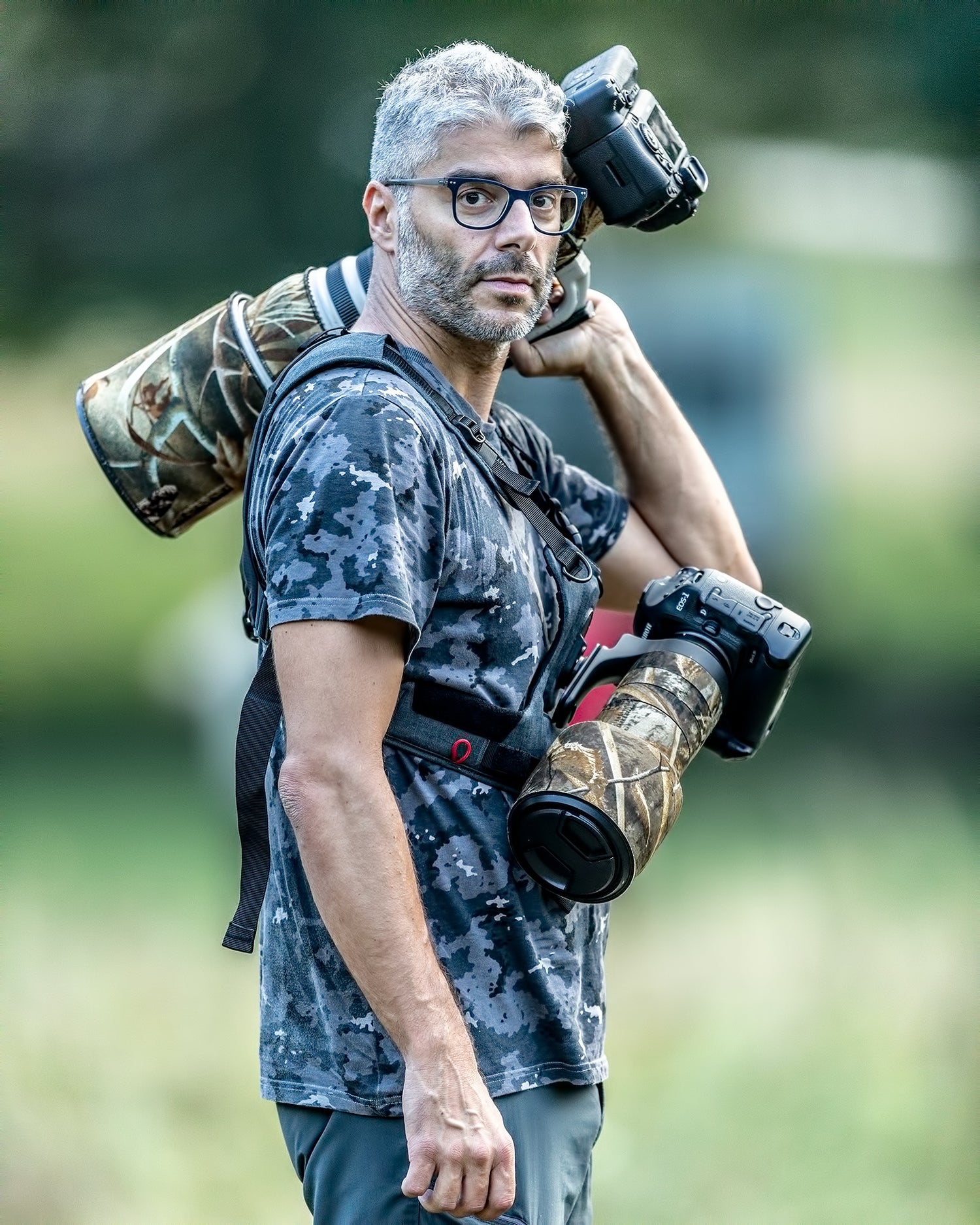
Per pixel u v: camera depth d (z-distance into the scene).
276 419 8.40
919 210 38.53
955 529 38.50
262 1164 15.41
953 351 37.97
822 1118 16.06
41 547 50.69
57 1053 17.27
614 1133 16.06
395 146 8.57
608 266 35.31
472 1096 7.64
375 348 8.44
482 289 8.45
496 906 8.36
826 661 37.62
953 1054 17.08
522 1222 8.22
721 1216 14.64
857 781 29.88
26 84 37.59
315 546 7.77
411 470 8.00
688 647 9.08
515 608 8.51
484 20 36.84
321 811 7.66
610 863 8.20
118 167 38.09
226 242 38.12
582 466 31.92
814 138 39.22
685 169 10.05
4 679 40.53
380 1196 8.21
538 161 8.47
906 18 39.06
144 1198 14.59
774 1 38.59
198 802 30.06
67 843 27.00
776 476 36.69
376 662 7.78
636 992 19.73
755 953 20.72
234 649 28.11
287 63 36.91
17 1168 14.91
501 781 8.49
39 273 38.31
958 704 34.91
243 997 19.55
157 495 10.17
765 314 35.75
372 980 7.65
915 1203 14.73
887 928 21.27
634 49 37.59
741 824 27.58
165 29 37.28
